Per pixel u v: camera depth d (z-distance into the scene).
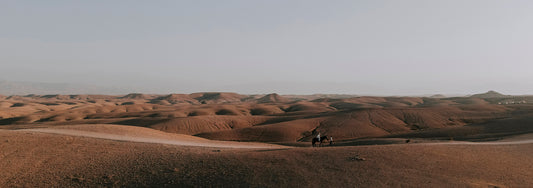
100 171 22.53
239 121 120.88
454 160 22.30
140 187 19.34
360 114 112.69
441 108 121.12
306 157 23.28
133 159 25.27
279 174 19.47
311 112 150.75
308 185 17.70
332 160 22.22
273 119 125.69
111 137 36.47
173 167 22.50
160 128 104.88
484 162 22.20
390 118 107.06
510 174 19.59
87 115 166.12
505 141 38.00
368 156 23.06
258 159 23.02
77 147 28.89
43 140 30.14
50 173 22.22
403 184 17.48
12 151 25.98
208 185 18.66
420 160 22.02
